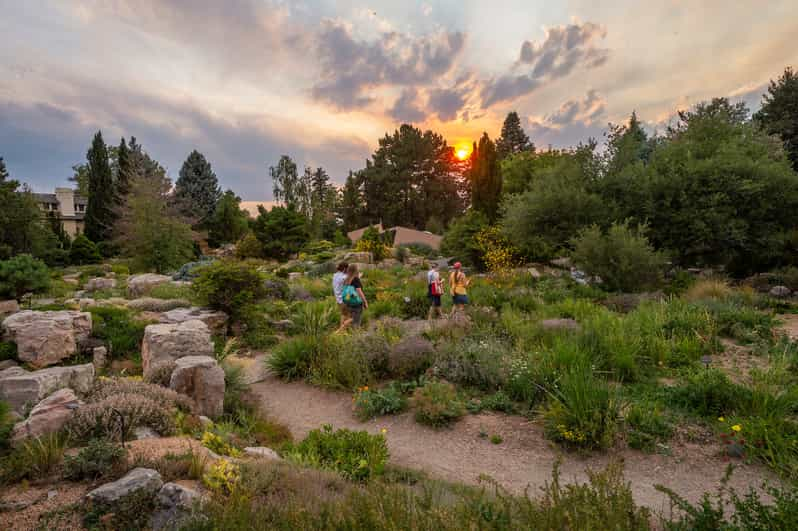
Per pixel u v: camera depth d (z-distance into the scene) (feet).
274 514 9.30
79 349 27.17
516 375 21.53
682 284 48.98
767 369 21.94
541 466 15.28
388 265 88.48
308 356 27.22
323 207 236.43
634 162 60.70
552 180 62.69
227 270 35.32
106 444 11.82
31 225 94.07
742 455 14.71
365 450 15.17
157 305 39.63
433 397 20.16
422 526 7.94
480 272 72.43
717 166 51.21
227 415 19.66
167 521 9.30
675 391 19.62
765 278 52.16
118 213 112.78
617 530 7.73
